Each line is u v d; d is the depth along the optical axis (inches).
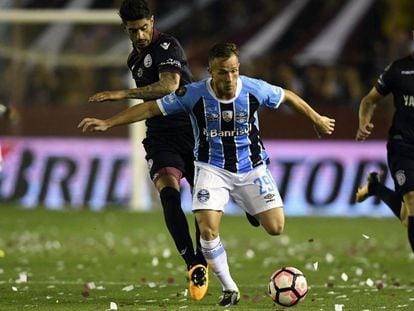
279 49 3927.2
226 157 1206.9
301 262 1872.5
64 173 3319.4
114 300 1289.4
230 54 1144.2
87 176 3307.1
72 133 3331.7
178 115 1330.0
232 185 1215.6
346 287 1450.5
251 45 3959.2
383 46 3799.2
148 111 1195.9
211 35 4015.8
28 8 3454.7
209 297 1326.3
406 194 1267.2
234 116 1197.7
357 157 3208.7
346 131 3240.7
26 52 3351.4
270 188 1216.2
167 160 1321.4
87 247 2156.7
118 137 3312.0
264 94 1207.6
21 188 3341.5
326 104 3656.5
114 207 3277.6
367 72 3720.5
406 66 1280.8
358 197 1534.2
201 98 1194.0
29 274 1633.9
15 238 2349.9
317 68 3718.0
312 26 3993.6
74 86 3358.8
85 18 3277.6
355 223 2878.9
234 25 4042.8
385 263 1847.9
